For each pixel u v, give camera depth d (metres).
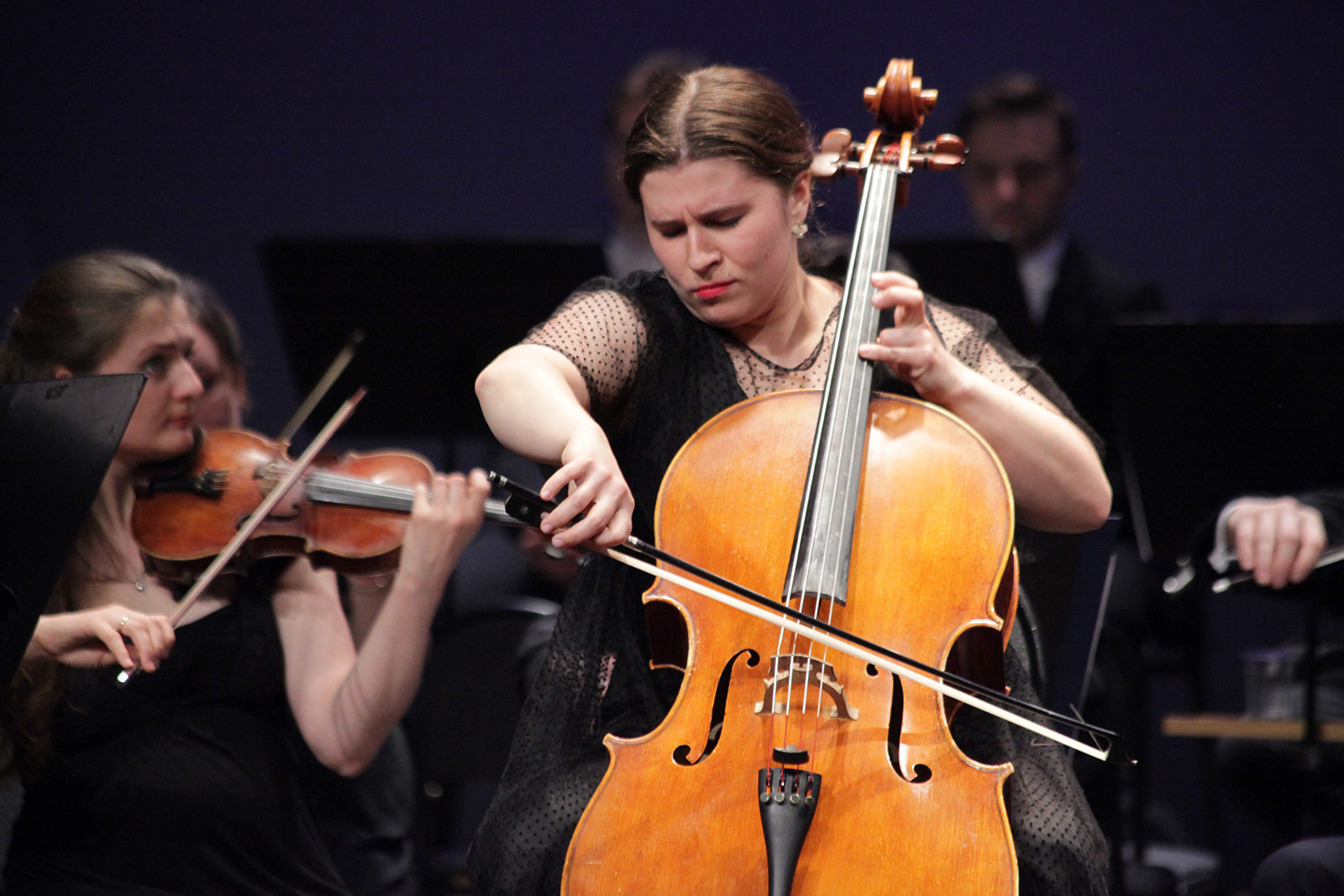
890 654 6.06
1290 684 11.63
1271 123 18.16
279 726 8.72
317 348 12.84
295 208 18.75
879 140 7.98
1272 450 11.12
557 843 6.52
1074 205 18.50
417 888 9.66
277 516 9.52
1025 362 8.10
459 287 12.54
